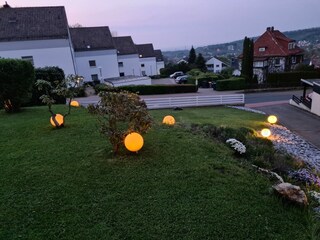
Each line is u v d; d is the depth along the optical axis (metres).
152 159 5.53
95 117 9.37
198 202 4.09
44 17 29.09
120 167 5.17
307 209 4.10
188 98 19.20
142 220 3.68
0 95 10.27
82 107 12.51
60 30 28.34
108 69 40.75
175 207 3.96
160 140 6.74
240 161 5.73
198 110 17.77
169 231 3.48
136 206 3.98
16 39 26.83
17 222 3.62
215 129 8.13
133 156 5.66
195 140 6.78
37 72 15.70
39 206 3.96
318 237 3.51
